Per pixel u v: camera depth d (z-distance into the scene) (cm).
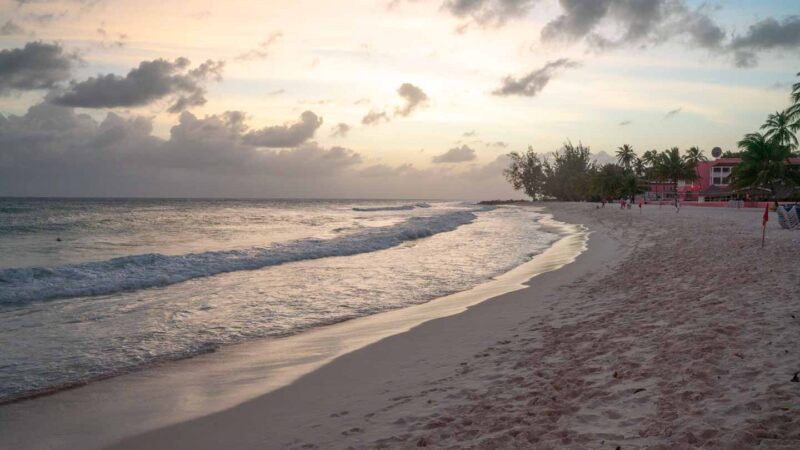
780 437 361
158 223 4038
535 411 461
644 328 724
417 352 730
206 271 1481
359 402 544
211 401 566
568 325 804
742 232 2319
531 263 1738
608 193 10225
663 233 2539
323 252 1952
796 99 3325
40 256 1891
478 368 625
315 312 1020
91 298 1126
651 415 425
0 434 489
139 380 636
